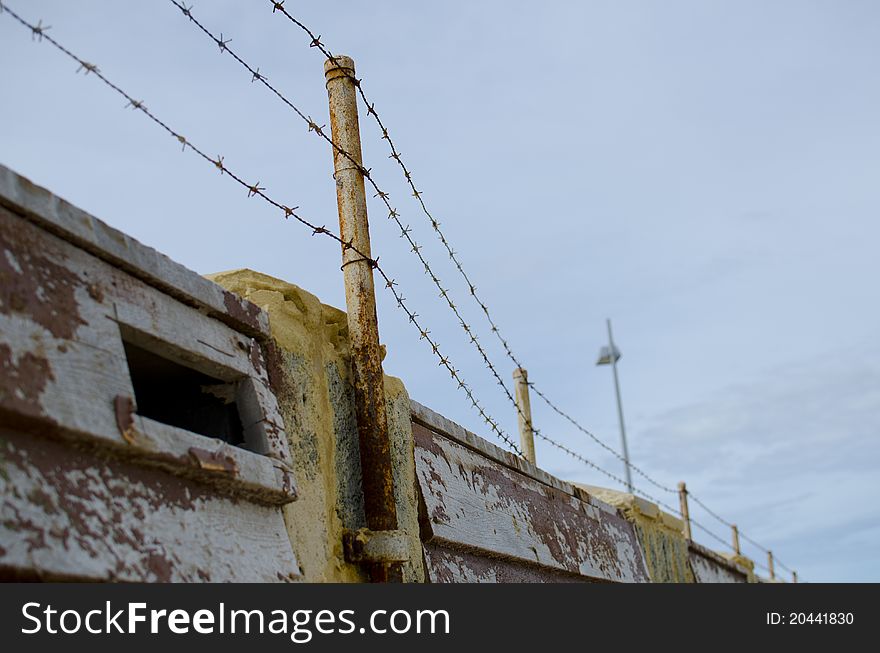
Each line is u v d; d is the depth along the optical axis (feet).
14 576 7.68
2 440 8.05
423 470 14.71
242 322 11.54
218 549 9.93
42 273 8.88
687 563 29.94
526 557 17.25
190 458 9.67
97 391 8.93
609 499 25.85
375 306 13.69
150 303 10.16
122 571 8.61
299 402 12.37
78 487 8.55
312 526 11.95
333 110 14.10
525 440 23.79
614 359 67.10
